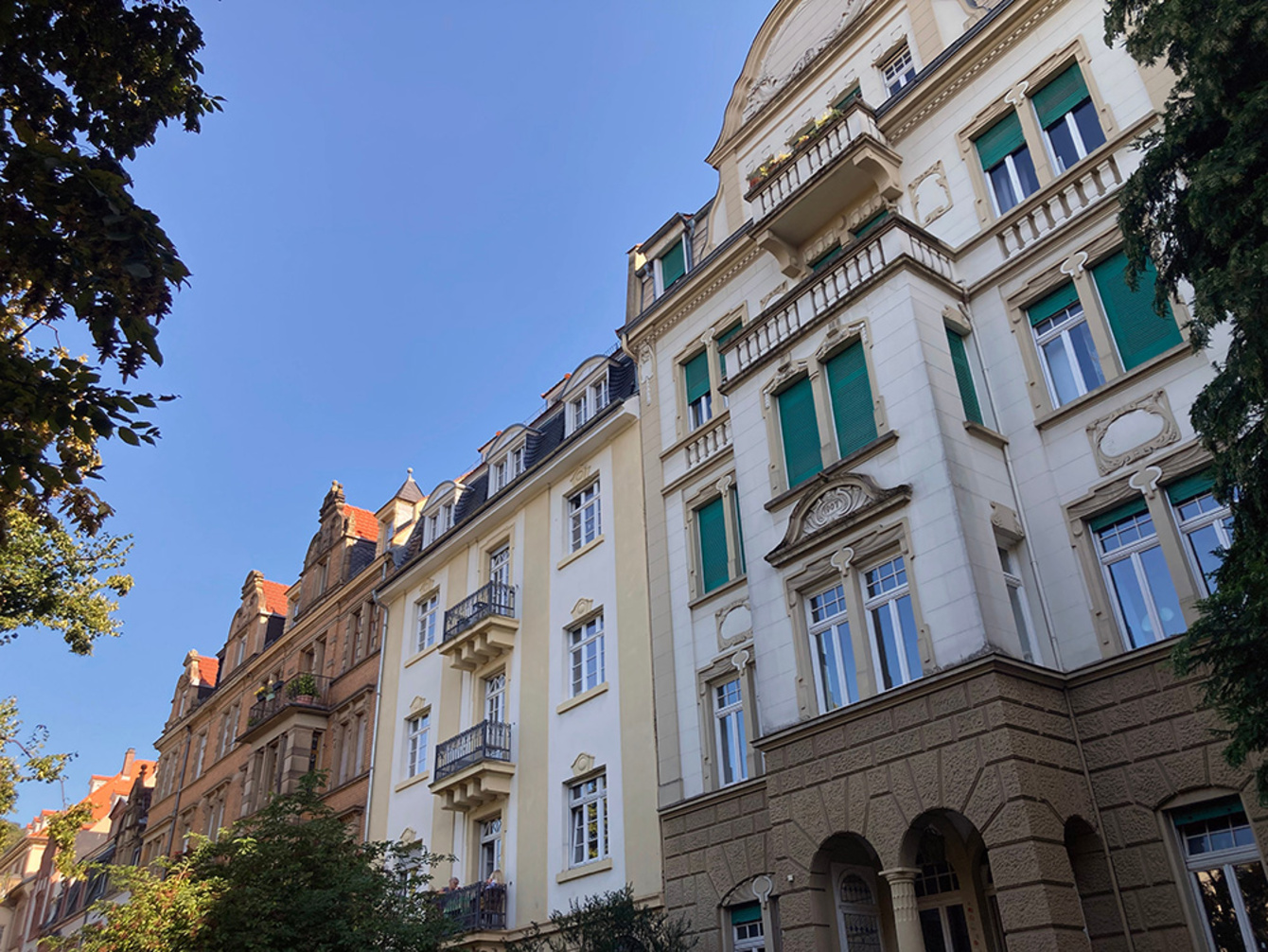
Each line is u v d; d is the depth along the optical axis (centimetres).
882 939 1316
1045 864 1060
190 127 943
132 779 6606
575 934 1531
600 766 1895
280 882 1642
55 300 859
